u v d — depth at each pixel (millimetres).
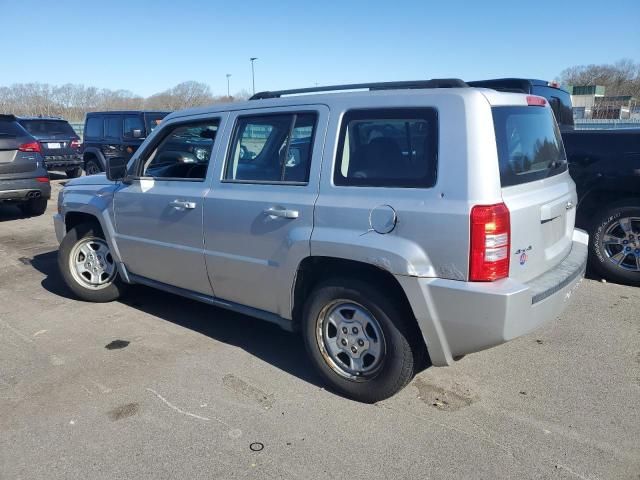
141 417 3434
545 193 3496
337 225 3424
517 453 3047
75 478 2889
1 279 6402
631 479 2832
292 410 3502
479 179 3014
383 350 3416
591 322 4852
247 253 3965
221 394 3705
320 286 3615
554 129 4062
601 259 5859
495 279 3047
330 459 3014
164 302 5535
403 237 3178
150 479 2877
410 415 3432
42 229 9266
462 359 4164
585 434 3215
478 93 3170
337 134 3535
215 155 4223
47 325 4957
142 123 13742
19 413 3488
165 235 4570
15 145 9281
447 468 2932
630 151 5684
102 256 5430
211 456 3053
